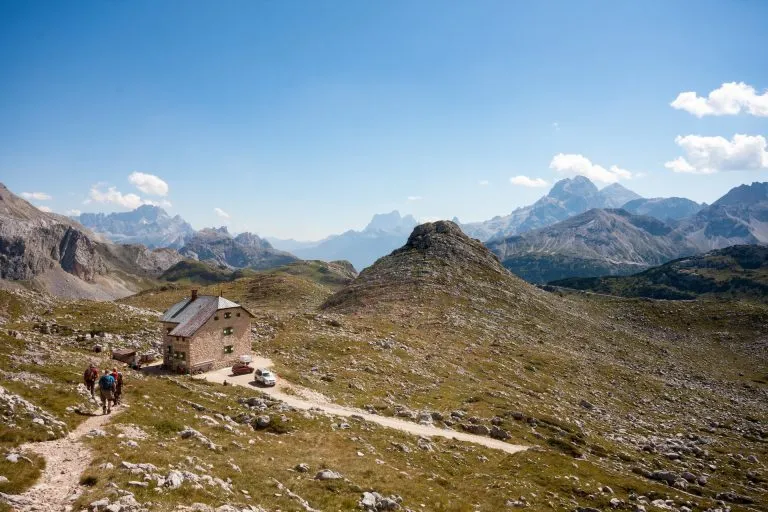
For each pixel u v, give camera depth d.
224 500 24.80
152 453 29.00
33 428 29.88
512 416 66.31
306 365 74.06
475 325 124.12
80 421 34.47
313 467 34.69
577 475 47.59
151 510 21.50
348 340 90.69
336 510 28.08
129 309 104.25
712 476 60.56
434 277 156.88
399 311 126.75
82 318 90.31
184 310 68.56
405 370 79.88
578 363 113.25
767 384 134.38
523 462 48.69
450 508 32.84
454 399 70.56
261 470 31.61
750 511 45.50
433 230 199.88
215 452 33.53
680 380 125.81
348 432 45.91
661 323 198.25
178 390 50.91
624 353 141.12
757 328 190.25
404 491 33.62
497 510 34.66
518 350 111.56
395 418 58.12
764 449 78.00
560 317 157.88
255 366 68.06
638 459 62.31
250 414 45.94
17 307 93.88
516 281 179.50
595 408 86.44
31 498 21.56
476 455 49.34
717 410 103.12
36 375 42.47
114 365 57.97
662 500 45.06
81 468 25.81
